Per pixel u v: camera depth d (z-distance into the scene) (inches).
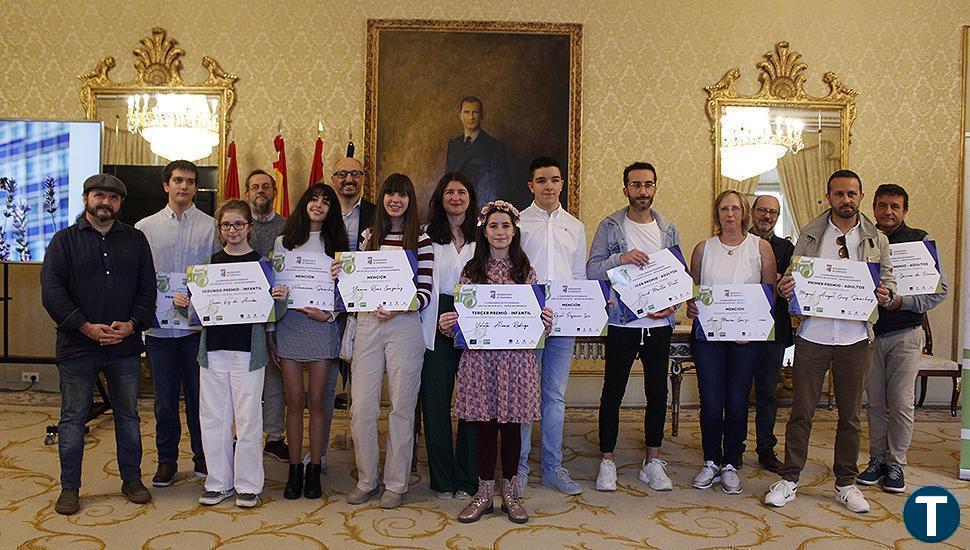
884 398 147.0
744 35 230.4
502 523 122.0
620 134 229.1
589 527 120.7
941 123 232.7
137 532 115.2
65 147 198.2
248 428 127.2
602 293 135.1
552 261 137.6
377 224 130.0
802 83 231.0
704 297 141.9
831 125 231.5
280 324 131.2
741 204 145.3
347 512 126.0
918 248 143.9
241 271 126.4
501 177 225.3
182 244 141.5
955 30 232.4
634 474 152.3
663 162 229.8
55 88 223.9
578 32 225.5
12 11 223.6
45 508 125.6
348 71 225.9
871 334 131.5
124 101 224.1
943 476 153.2
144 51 223.6
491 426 124.9
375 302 124.5
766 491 141.4
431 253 128.7
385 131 224.4
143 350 131.4
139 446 131.3
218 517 122.3
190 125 224.2
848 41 231.9
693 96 230.1
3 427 181.6
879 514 128.9
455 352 135.0
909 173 232.7
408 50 224.5
